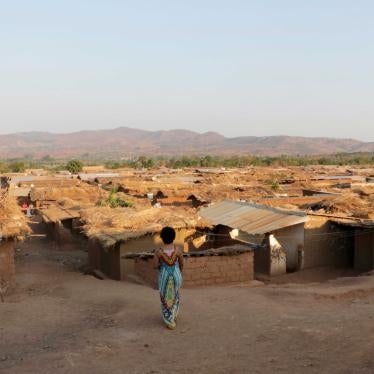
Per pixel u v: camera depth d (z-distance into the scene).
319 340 6.71
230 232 21.20
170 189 46.09
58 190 43.47
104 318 8.78
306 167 111.69
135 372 5.81
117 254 18.53
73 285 14.87
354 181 58.62
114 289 12.96
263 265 19.72
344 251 21.06
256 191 45.81
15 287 15.86
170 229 7.78
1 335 7.78
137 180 60.09
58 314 9.20
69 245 29.09
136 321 8.30
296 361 5.96
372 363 5.73
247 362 6.01
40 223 36.22
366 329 7.10
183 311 8.73
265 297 10.16
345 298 10.23
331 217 21.00
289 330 7.28
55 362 6.22
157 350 6.61
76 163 97.50
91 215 23.88
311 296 10.36
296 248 20.20
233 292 10.92
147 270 14.98
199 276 13.90
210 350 6.53
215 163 132.62
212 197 39.69
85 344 6.99
